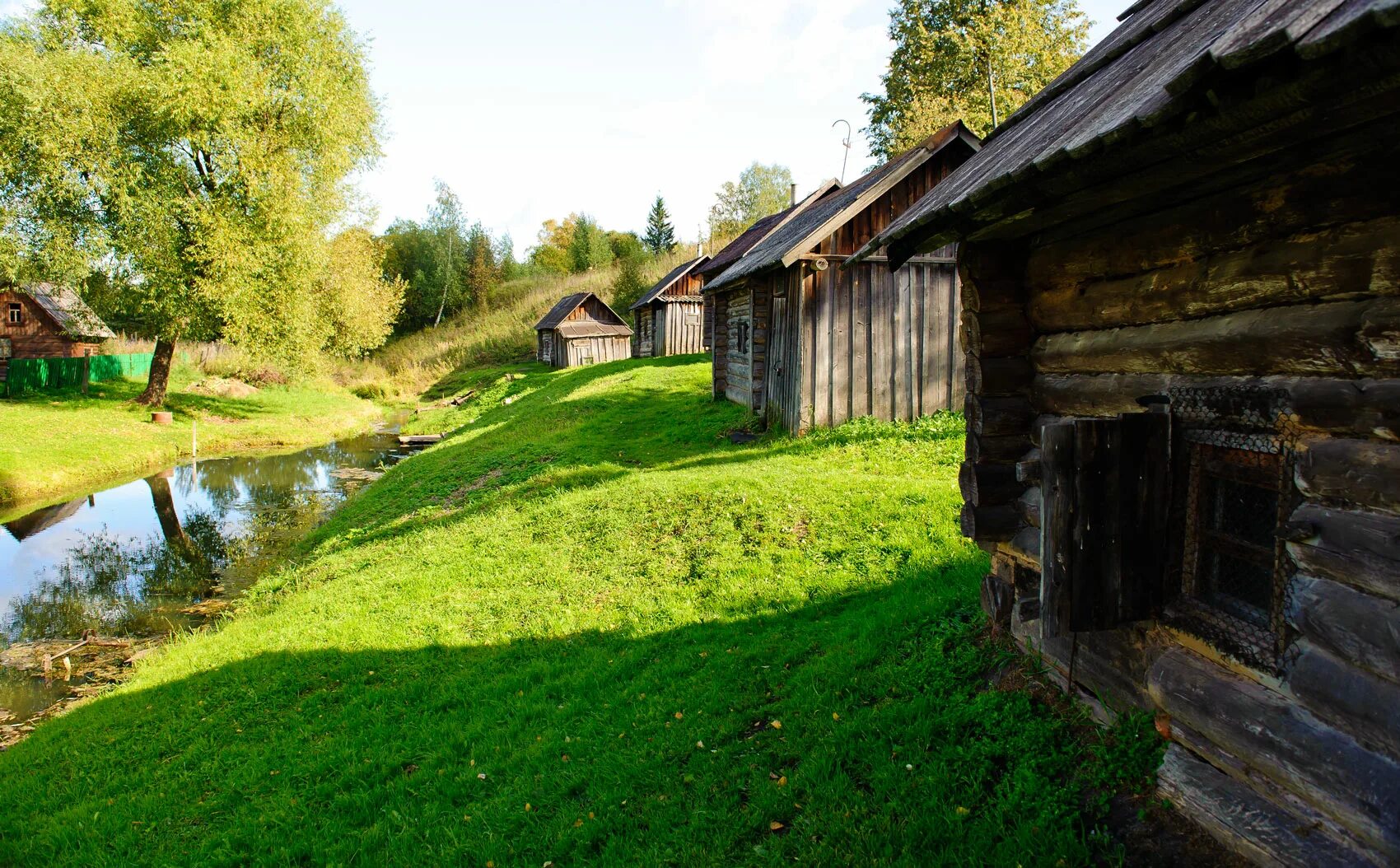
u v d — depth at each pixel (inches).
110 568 535.8
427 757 217.8
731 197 3002.0
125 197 898.1
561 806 180.2
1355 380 100.8
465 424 1073.5
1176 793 125.0
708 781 174.2
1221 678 119.8
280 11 1008.2
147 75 887.7
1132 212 138.8
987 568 251.0
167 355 1116.5
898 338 517.3
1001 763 153.8
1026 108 209.9
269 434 1073.5
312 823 194.4
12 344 1380.4
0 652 395.2
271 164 1001.5
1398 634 91.3
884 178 486.3
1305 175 105.8
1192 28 139.8
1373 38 68.1
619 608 298.4
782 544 318.0
